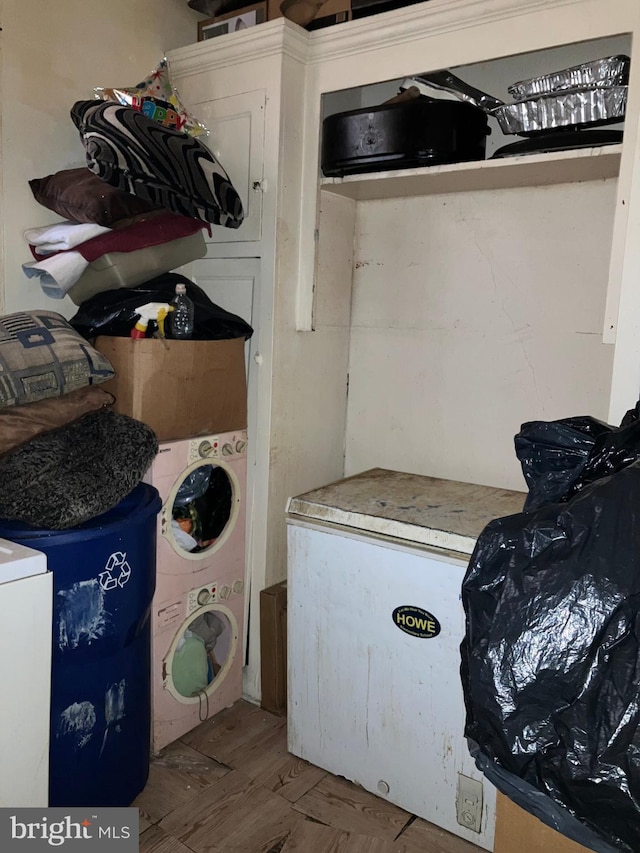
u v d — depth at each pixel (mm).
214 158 1988
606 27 1557
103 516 1550
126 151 1667
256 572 2189
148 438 1660
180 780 1863
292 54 1993
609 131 1626
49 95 1966
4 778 1249
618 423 1454
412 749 1730
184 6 2332
